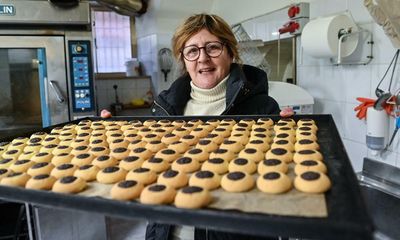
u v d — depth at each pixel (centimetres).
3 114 177
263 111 120
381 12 119
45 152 90
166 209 49
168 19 277
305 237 43
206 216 47
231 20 260
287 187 60
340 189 58
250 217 45
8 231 149
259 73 126
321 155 75
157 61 278
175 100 127
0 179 70
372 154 148
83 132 109
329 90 171
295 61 192
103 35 293
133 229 196
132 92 294
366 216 41
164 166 76
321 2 168
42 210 131
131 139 100
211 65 116
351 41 146
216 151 83
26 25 175
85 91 184
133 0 263
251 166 72
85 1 177
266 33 209
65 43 178
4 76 174
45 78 178
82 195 61
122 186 61
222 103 124
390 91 137
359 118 149
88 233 163
